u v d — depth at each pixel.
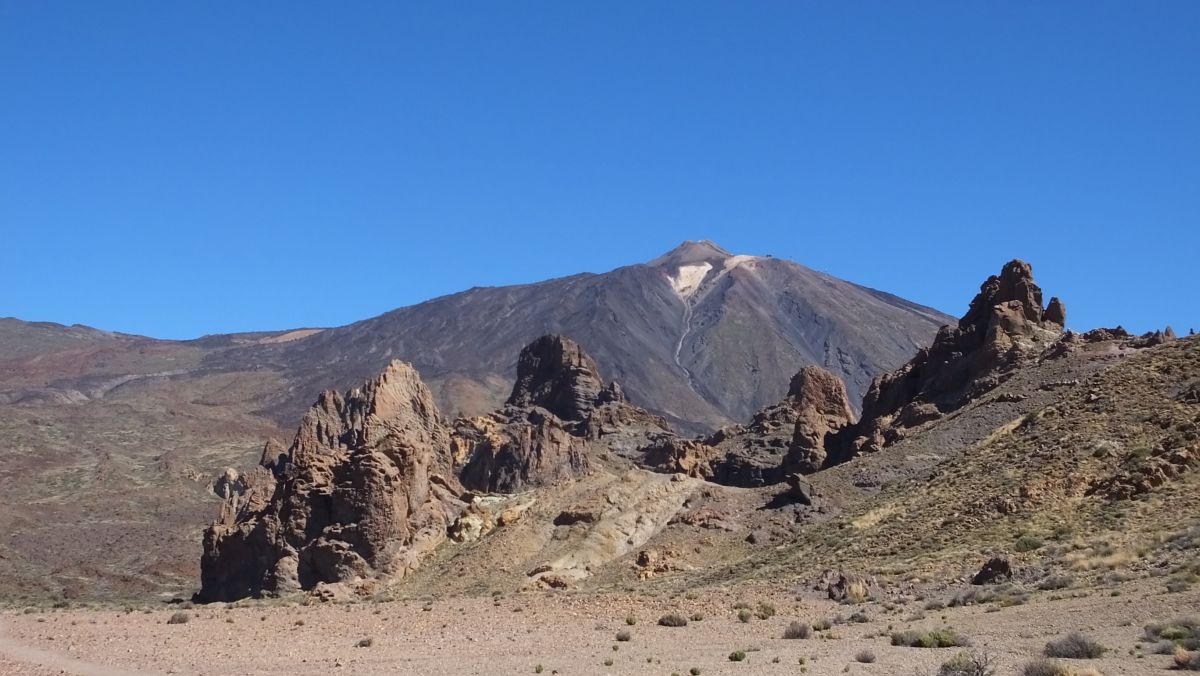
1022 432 95.94
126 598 151.38
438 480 124.94
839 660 46.38
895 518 89.25
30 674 49.38
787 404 170.62
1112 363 110.69
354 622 72.12
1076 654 42.81
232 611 87.31
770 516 106.81
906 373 139.75
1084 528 71.94
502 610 75.31
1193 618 46.53
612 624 64.31
